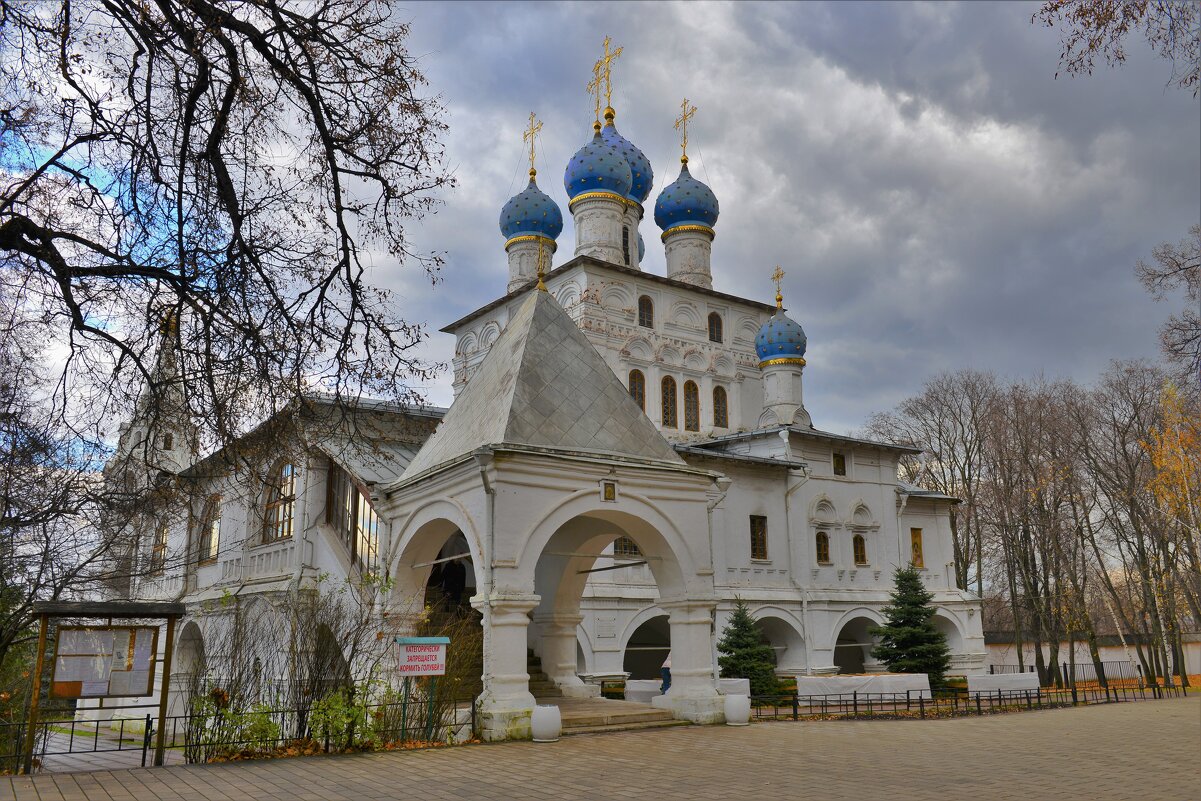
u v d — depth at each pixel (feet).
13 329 39.55
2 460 47.80
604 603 95.71
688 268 142.72
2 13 29.71
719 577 104.63
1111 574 189.26
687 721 49.90
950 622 126.82
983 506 142.72
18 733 44.65
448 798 30.04
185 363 35.58
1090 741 51.44
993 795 32.50
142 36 30.96
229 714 39.93
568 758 38.50
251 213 34.76
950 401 160.97
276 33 33.01
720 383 136.26
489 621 44.47
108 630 38.04
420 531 52.54
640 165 144.97
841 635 127.95
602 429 50.39
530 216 139.03
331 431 41.93
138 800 29.40
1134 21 26.17
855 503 120.98
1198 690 124.57
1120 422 136.26
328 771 35.24
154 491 44.55
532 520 46.09
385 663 49.83
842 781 34.45
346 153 35.91
